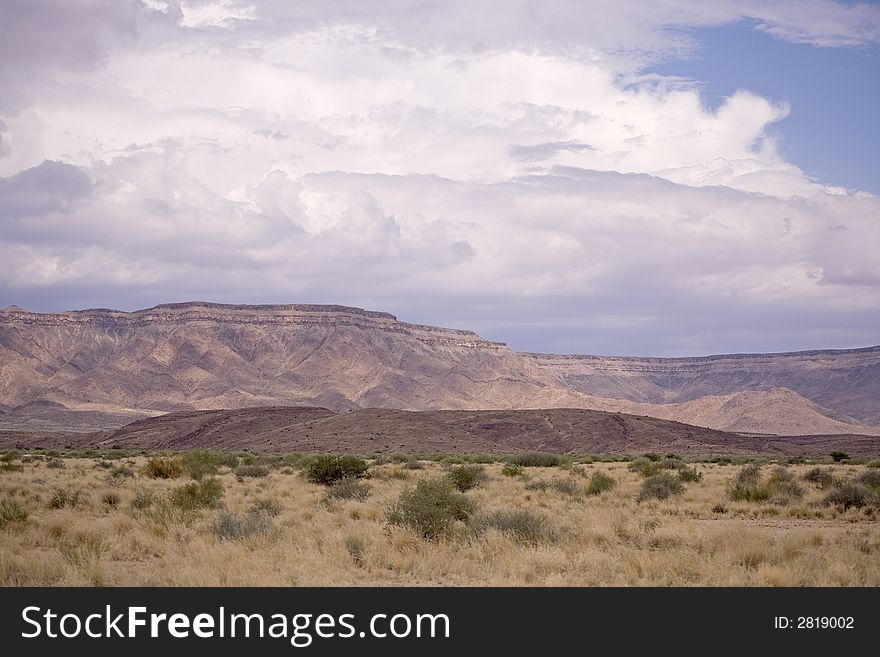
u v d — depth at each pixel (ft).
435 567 62.44
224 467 215.51
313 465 158.10
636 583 57.41
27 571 59.00
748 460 321.93
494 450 492.95
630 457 336.29
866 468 232.12
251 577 57.00
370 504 101.40
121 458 297.74
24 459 240.73
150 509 91.09
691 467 243.40
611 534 75.87
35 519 84.12
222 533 75.15
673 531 77.51
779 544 69.10
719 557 63.62
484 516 77.61
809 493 127.54
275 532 74.90
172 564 61.46
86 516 89.71
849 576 58.65
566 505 110.73
